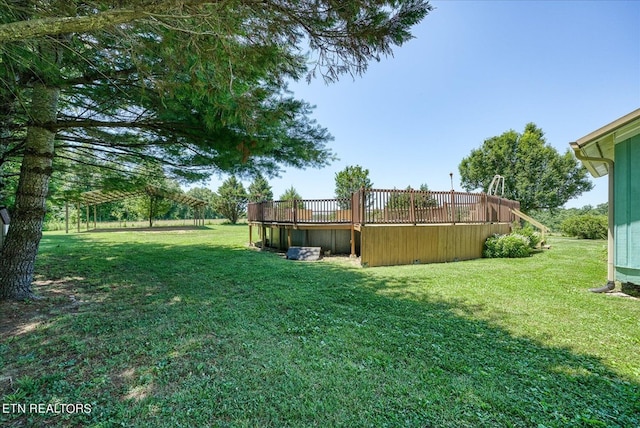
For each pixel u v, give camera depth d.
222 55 2.49
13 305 3.69
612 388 2.06
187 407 1.82
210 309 3.74
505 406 1.84
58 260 7.33
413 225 7.98
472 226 9.05
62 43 2.65
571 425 1.68
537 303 4.13
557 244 12.38
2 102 3.68
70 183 6.98
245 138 3.90
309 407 1.83
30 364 2.34
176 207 42.22
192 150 5.01
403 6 2.35
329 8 2.28
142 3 1.82
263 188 36.16
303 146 4.78
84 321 3.27
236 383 2.08
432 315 3.62
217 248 10.48
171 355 2.50
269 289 4.79
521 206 20.77
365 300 4.25
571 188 19.81
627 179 4.57
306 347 2.68
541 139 21.08
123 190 6.68
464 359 2.48
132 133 4.99
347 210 9.48
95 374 2.19
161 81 2.93
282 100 3.99
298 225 9.40
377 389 2.03
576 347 2.73
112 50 2.88
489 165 21.72
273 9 2.23
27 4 2.13
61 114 4.43
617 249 4.69
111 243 11.59
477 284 5.28
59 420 1.69
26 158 3.97
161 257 8.09
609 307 3.95
